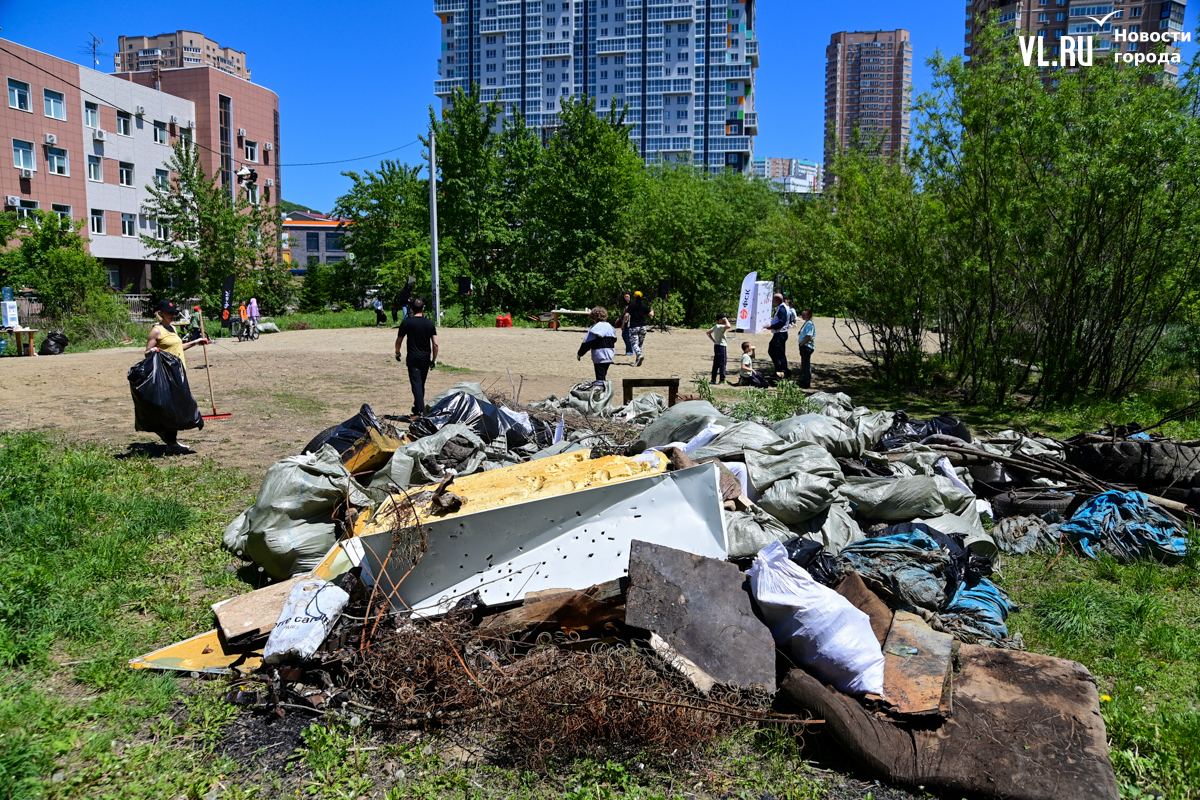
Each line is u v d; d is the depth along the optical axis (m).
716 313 33.16
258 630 4.00
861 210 15.02
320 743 3.32
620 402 12.04
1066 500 6.35
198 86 53.72
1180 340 12.97
